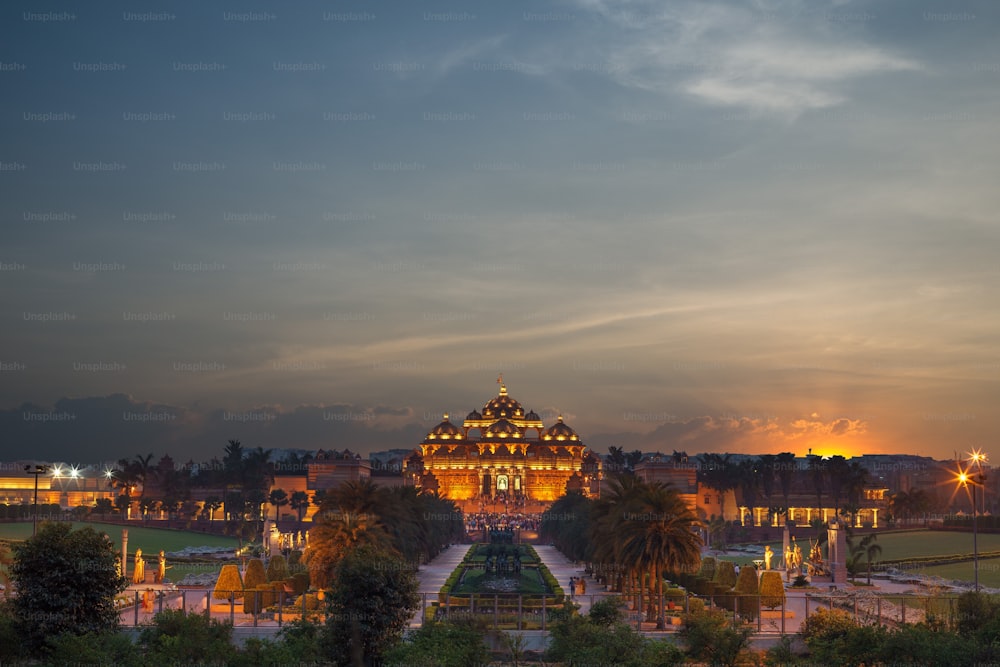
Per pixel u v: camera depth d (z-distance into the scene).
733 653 70.44
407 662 61.94
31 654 69.50
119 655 66.12
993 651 66.00
